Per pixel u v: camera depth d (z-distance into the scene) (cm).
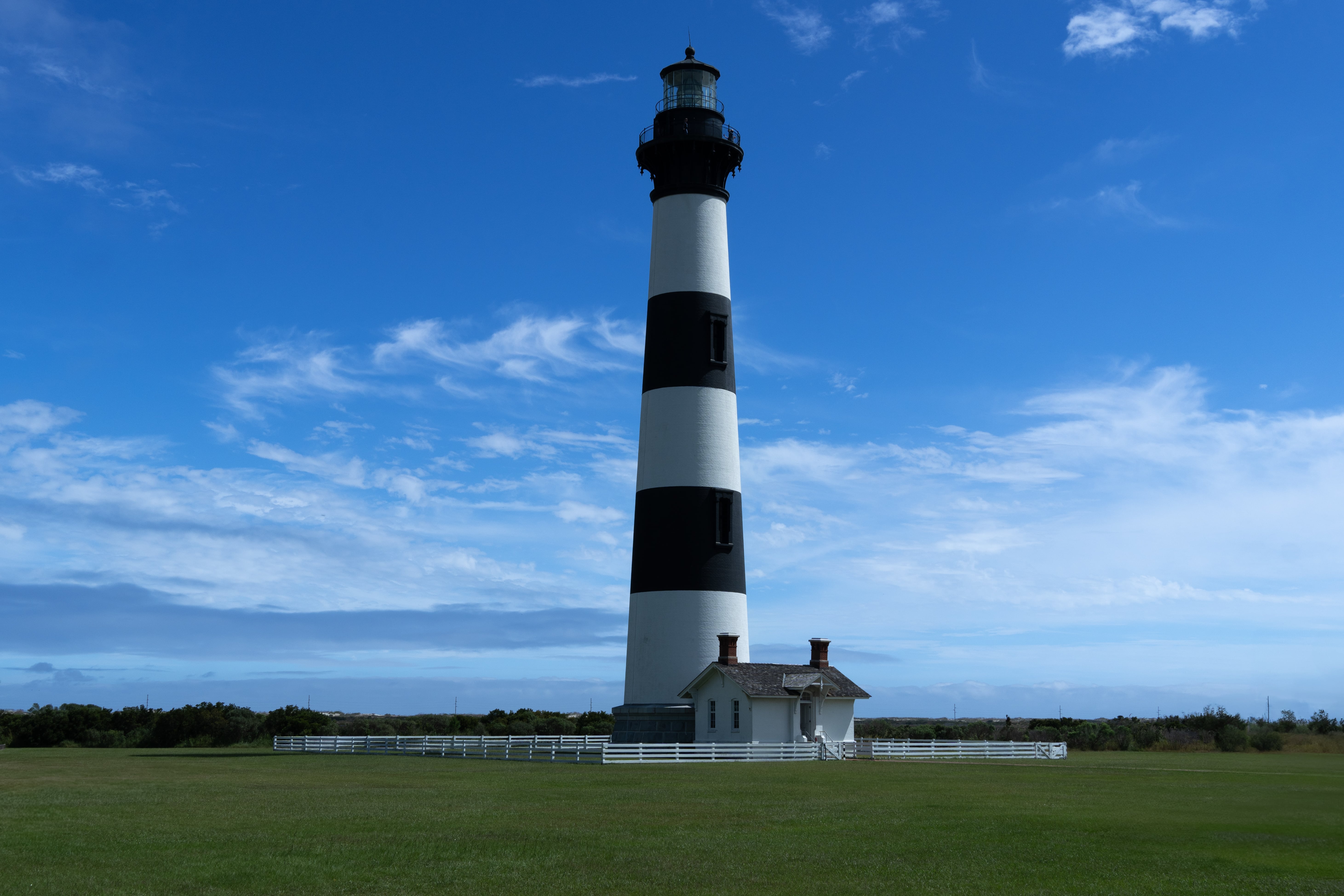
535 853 2084
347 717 12775
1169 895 1708
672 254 5888
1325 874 1886
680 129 5928
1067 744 8238
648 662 5619
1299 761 5731
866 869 1917
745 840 2258
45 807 2928
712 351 5803
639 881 1805
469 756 5734
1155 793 3388
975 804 3014
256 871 1881
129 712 9000
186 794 3331
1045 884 1791
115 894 1697
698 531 5644
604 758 4906
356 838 2270
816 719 5631
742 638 5722
